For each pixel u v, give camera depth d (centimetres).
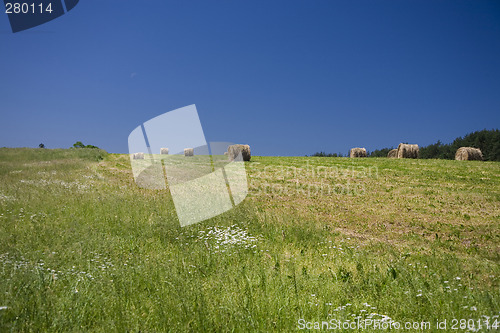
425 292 496
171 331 393
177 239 810
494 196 1474
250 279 542
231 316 416
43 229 833
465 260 721
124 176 2212
